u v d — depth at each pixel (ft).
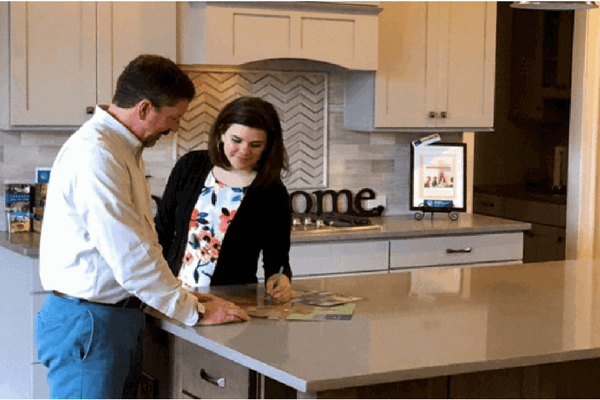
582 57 16.92
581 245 17.20
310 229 13.88
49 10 12.44
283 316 7.68
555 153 21.27
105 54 12.85
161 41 13.25
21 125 12.45
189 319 7.24
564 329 7.39
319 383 5.79
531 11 21.26
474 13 15.51
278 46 13.64
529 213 20.26
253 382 6.65
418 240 14.25
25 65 12.36
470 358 6.40
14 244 11.96
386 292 8.91
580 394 7.47
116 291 7.35
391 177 16.40
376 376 5.97
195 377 7.39
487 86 15.74
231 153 8.48
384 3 14.69
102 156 7.04
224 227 8.82
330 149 15.75
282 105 15.20
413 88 15.08
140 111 7.29
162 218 9.08
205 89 14.55
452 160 15.65
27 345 12.00
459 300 8.55
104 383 7.32
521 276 10.01
